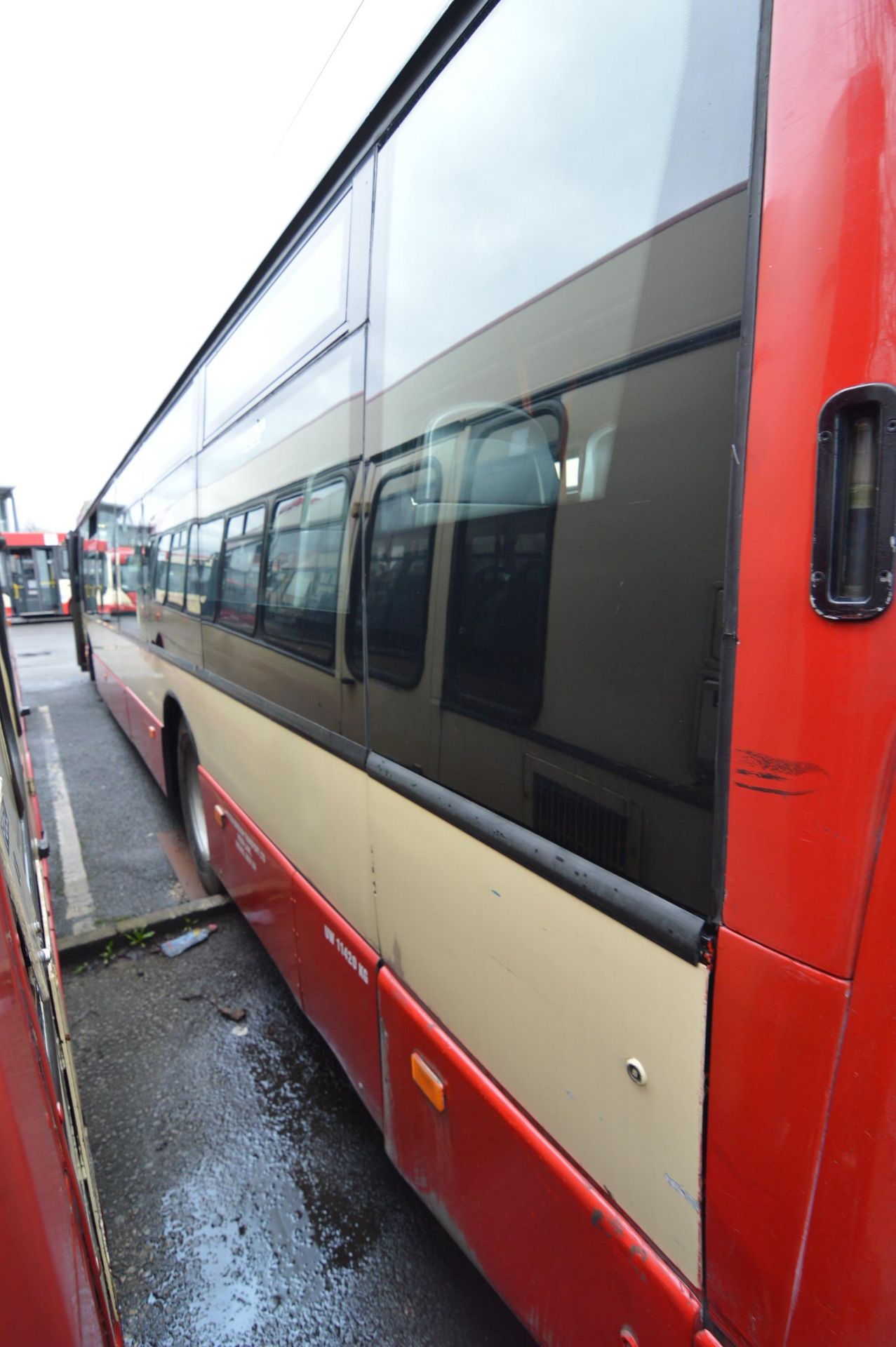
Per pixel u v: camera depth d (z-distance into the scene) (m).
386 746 1.71
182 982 3.32
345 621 1.91
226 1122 2.52
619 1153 1.09
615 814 1.05
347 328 1.86
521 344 1.22
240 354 2.80
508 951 1.30
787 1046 0.82
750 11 0.84
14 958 0.91
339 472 1.93
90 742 8.12
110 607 7.70
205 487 3.42
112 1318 1.27
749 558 0.83
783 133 0.78
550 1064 1.22
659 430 0.96
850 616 0.73
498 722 1.30
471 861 1.39
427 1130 1.64
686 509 0.92
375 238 1.70
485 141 1.30
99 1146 2.41
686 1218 0.98
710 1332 0.97
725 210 0.87
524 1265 1.34
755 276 0.82
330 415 1.98
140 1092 2.65
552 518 1.16
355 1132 2.47
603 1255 1.13
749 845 0.85
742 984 0.87
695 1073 0.94
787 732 0.79
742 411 0.83
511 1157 1.34
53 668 14.56
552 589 1.16
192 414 3.65
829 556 0.74
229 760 3.18
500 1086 1.37
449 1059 1.51
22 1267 0.83
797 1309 0.84
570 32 1.10
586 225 1.08
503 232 1.26
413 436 1.56
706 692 0.90
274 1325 1.86
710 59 0.89
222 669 3.25
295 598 2.29
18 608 26.23
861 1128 0.76
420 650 1.55
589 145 1.07
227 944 3.63
